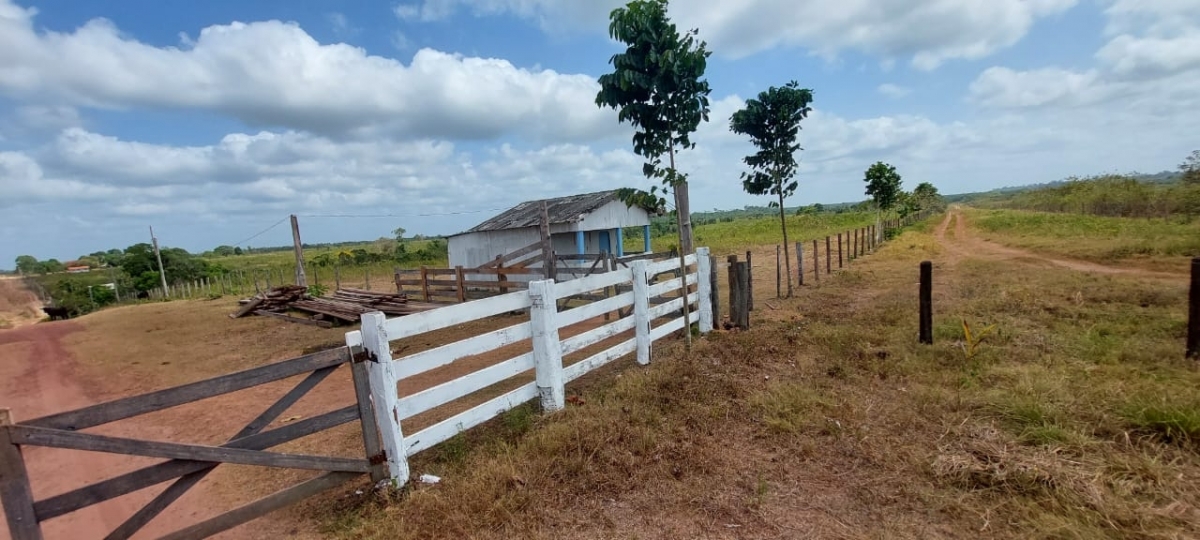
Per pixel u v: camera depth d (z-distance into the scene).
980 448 3.65
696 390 5.19
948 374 5.22
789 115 10.26
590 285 5.74
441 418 5.34
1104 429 3.80
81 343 11.90
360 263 34.34
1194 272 5.12
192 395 2.90
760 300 10.98
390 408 3.64
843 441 4.02
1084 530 2.75
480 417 4.46
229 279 29.89
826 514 3.18
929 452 3.73
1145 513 2.83
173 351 10.38
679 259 7.38
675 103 6.11
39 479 4.55
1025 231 24.83
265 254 71.00
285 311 14.41
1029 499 3.07
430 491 3.57
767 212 83.00
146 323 14.54
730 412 4.67
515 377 6.68
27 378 8.84
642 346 6.49
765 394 4.97
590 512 3.30
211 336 11.89
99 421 2.63
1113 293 8.58
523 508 3.33
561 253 14.09
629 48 5.96
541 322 4.91
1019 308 7.94
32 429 2.46
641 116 6.16
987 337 6.39
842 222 42.66
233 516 3.11
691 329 8.00
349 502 3.62
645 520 3.21
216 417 5.93
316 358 3.43
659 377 5.61
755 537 3.00
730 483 3.57
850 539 2.92
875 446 3.89
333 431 5.05
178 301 21.70
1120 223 21.95
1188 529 2.73
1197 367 4.95
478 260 16.28
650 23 5.77
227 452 3.04
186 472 2.95
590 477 3.65
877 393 4.96
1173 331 6.20
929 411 4.40
